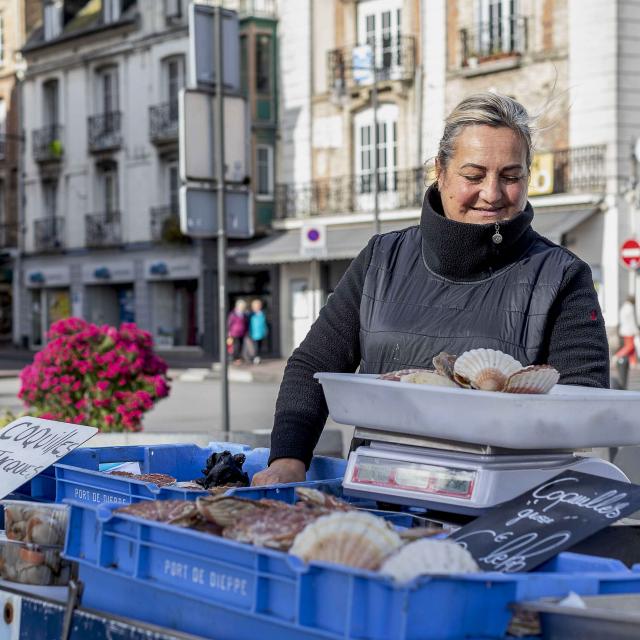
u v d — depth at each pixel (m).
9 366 31.81
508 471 2.07
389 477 2.20
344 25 31.92
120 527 1.89
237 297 36.00
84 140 39.62
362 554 1.54
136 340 10.20
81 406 9.96
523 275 2.57
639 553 1.94
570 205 26.55
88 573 1.97
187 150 9.67
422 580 1.47
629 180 26.14
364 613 1.50
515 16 27.75
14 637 2.14
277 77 33.66
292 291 33.41
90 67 39.31
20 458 2.65
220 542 1.68
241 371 26.77
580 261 2.59
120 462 2.97
